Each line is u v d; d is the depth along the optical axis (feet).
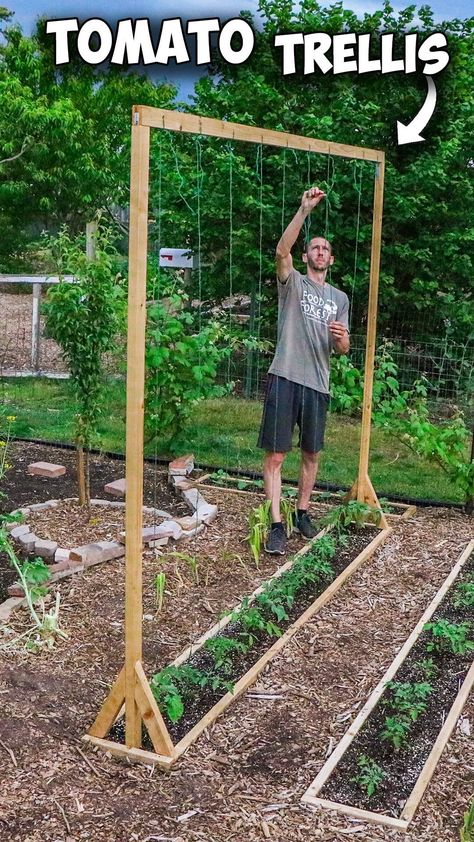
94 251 20.77
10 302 56.59
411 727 11.52
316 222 31.81
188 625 14.28
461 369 30.35
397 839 9.21
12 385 33.32
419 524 20.11
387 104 32.30
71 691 11.98
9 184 43.88
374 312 19.02
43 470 22.75
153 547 17.56
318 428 18.10
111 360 30.32
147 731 10.80
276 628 13.83
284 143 13.99
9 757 10.34
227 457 25.08
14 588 14.78
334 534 18.93
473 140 31.07
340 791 10.06
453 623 14.73
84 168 42.65
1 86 41.09
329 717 11.71
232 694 11.98
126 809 9.52
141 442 9.93
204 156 32.32
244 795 9.87
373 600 15.72
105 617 14.34
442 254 31.76
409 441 22.61
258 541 16.81
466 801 9.93
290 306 17.19
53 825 9.20
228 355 24.36
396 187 30.89
